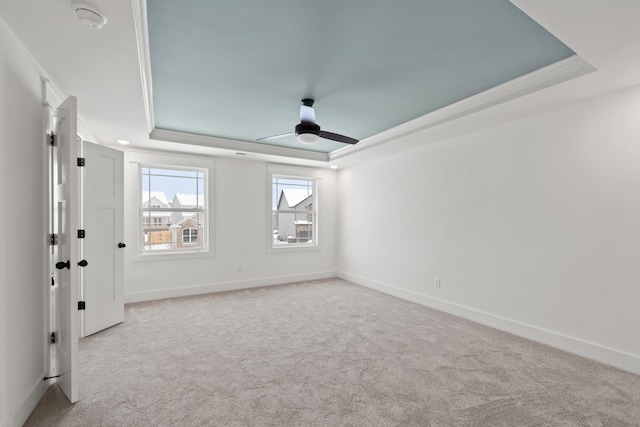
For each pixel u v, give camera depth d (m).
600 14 1.53
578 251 2.73
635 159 2.41
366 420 1.81
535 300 3.03
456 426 1.76
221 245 4.99
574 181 2.76
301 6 1.73
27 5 1.47
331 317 3.68
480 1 1.69
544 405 1.96
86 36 1.74
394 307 4.10
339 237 6.09
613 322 2.51
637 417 1.85
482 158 3.54
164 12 1.77
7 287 1.64
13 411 1.68
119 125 3.33
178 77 2.60
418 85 2.76
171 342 2.93
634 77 2.25
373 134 4.33
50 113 2.23
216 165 4.97
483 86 2.78
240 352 2.72
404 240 4.59
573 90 2.49
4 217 1.62
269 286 5.33
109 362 2.53
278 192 5.72
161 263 4.52
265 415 1.86
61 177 2.11
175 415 1.85
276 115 3.53
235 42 2.09
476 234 3.60
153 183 4.59
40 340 2.06
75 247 1.93
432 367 2.45
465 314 3.68
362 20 1.86
